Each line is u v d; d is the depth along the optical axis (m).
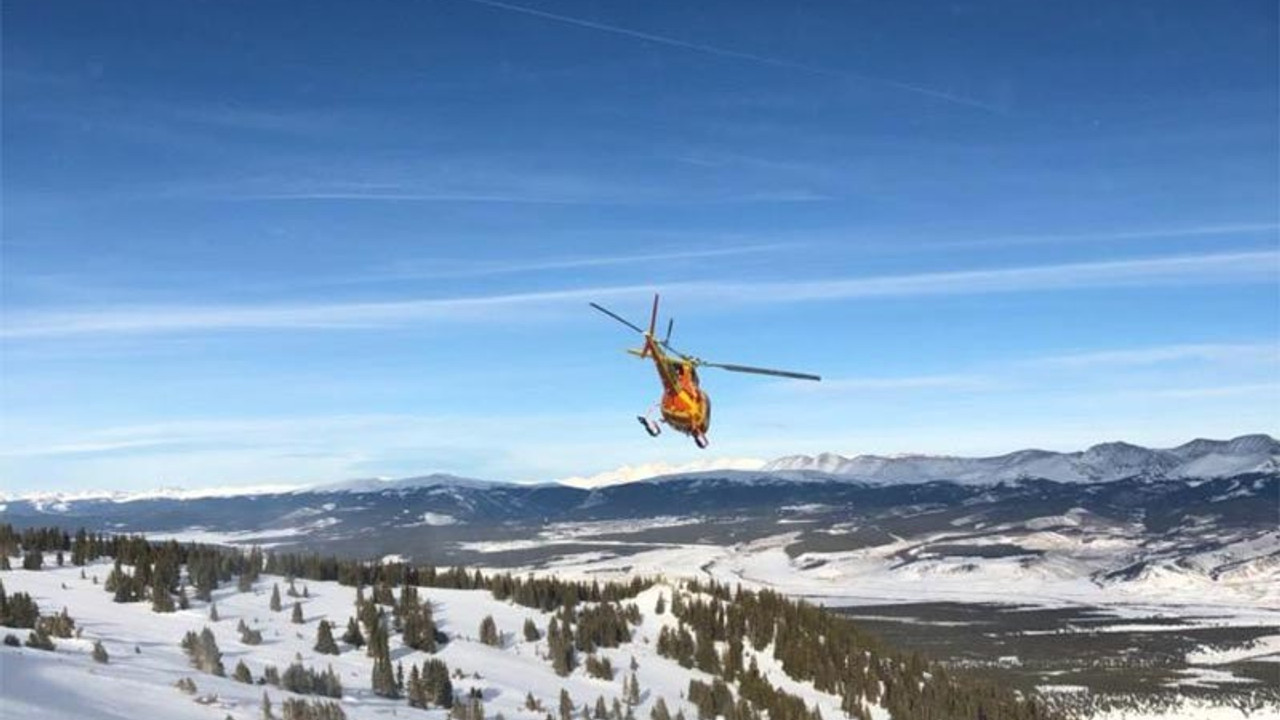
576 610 120.88
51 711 46.38
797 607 132.62
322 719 58.72
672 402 42.16
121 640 76.06
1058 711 143.25
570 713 82.56
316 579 118.81
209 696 58.53
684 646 113.00
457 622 109.62
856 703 109.19
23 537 108.50
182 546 115.19
